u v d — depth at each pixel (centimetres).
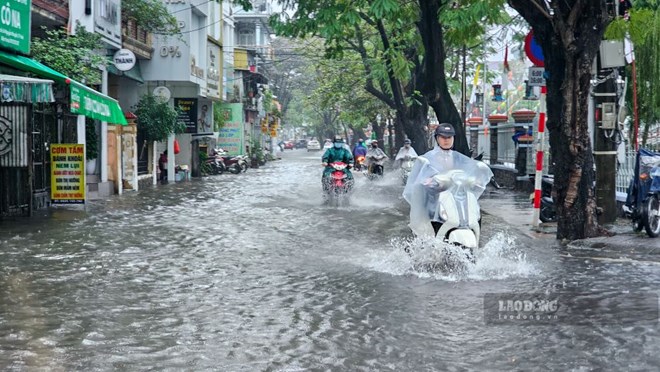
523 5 1323
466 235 1021
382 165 3189
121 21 3003
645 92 1800
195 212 1905
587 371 594
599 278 977
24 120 1738
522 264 1074
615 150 1527
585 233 1329
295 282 966
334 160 2162
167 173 3541
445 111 2123
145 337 703
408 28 2442
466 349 658
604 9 1258
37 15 2241
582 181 1327
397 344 676
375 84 4816
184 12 3512
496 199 2280
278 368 608
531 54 1475
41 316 781
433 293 888
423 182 1049
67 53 2139
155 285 948
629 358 626
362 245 1302
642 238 1320
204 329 732
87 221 1678
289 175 4019
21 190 1773
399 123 5328
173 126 3294
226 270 1056
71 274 1023
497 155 3275
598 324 737
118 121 2120
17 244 1307
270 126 7694
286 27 2188
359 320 764
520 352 647
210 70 4119
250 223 1650
